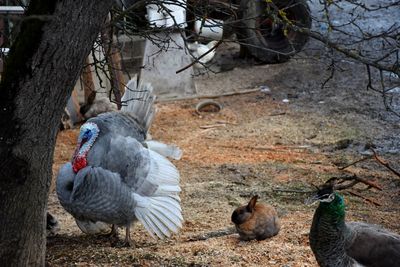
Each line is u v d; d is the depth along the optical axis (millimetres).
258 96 19438
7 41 8031
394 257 6711
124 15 8516
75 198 9031
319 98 19047
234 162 14453
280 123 17297
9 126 6363
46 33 6145
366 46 20562
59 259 8734
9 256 6715
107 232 10203
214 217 10836
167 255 8836
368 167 14102
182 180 13219
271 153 15133
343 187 9242
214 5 10109
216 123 17453
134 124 9812
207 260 8578
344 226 6824
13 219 6621
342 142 15586
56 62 6242
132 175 9102
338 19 24000
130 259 8680
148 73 18797
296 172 13664
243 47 21719
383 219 10750
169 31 8844
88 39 6316
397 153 15039
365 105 18250
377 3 25922
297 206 11672
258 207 9586
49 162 6715
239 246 9219
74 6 6121
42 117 6410
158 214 9234
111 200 8984
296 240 9453
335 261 6875
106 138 9148
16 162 6449
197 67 19969
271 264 8414
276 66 21375
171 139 16297
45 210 6938
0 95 6344
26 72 6242
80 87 18062
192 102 18953
